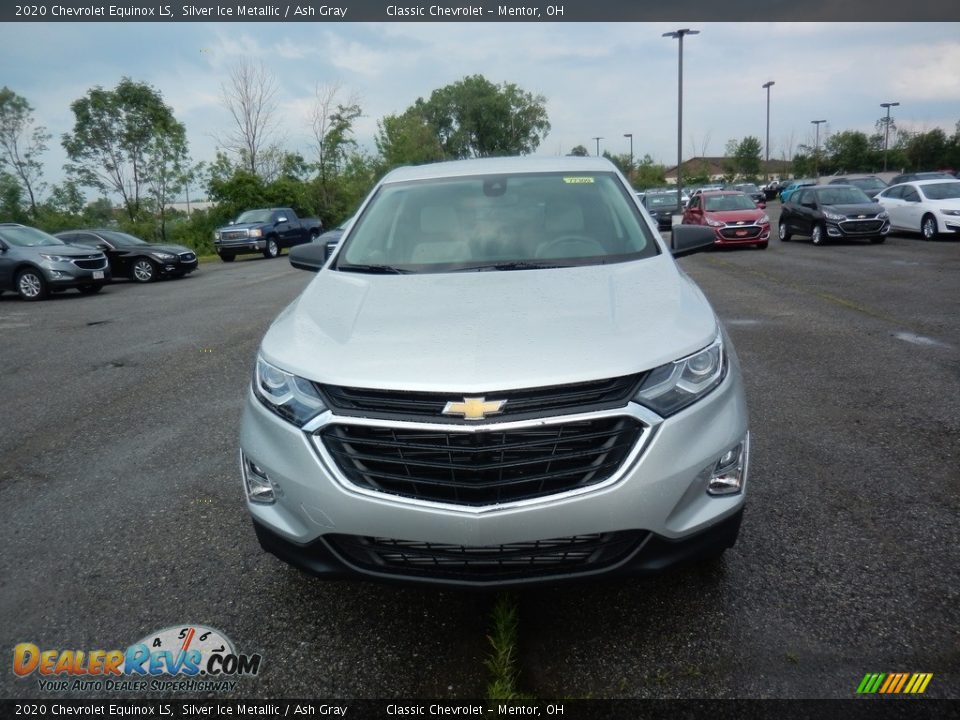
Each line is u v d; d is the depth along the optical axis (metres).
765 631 2.59
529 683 2.40
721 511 2.49
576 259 3.40
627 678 2.40
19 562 3.38
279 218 27.16
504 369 2.35
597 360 2.38
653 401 2.37
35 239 15.56
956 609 2.66
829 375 5.87
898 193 19.56
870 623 2.61
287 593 3.01
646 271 3.18
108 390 6.53
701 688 2.33
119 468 4.53
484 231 3.66
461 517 2.31
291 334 2.82
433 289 3.06
